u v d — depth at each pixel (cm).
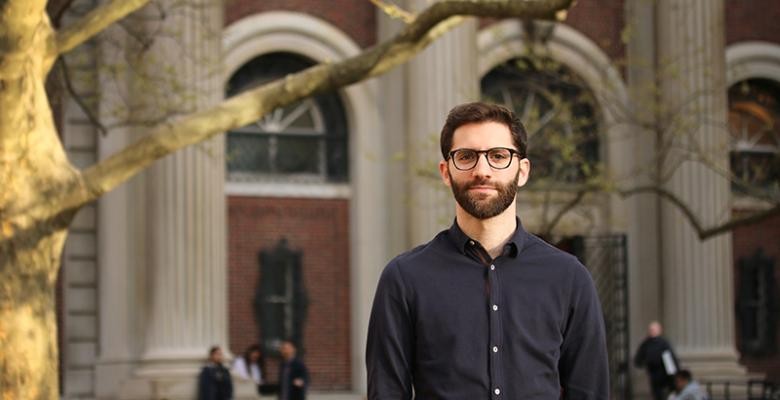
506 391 541
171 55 2664
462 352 541
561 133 3148
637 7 3198
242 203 3030
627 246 3145
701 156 2553
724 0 3350
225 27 2984
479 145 545
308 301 3059
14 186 1580
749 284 3362
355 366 3066
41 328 1603
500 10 1517
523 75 3048
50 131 1605
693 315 3138
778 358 3369
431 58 2950
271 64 3067
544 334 546
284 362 2506
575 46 3183
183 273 2780
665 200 3161
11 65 1505
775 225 3388
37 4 1447
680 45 3120
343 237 3086
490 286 546
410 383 554
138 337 2794
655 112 2684
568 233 3159
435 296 546
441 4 1551
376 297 555
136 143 1617
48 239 1611
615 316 3053
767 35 3375
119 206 2795
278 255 3039
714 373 3103
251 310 3025
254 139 3053
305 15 3048
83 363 2830
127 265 2798
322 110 3094
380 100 3066
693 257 3134
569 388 555
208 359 2723
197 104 2680
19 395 1577
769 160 3378
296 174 3077
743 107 3394
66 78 2047
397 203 3000
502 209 546
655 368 2873
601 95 2869
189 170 2792
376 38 3092
